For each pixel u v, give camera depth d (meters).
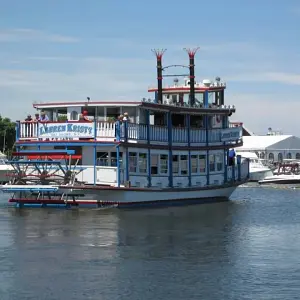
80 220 34.50
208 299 19.42
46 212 37.72
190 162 45.72
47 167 39.28
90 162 40.25
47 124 40.12
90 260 24.14
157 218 36.25
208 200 47.75
